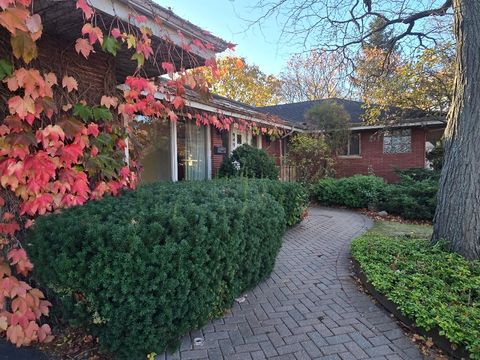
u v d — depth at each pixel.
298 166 11.60
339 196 10.08
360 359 2.32
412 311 2.69
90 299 2.10
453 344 2.30
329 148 12.04
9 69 2.39
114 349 2.23
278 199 6.00
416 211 8.12
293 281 3.88
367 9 6.82
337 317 2.96
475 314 2.54
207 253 2.50
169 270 2.20
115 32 2.58
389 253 4.19
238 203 3.15
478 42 3.85
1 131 2.48
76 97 3.21
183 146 7.65
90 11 2.23
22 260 2.60
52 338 2.59
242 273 3.23
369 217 8.62
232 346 2.50
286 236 6.30
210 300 2.61
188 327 2.48
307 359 2.33
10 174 2.49
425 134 12.21
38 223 2.34
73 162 2.96
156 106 4.12
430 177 10.12
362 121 12.71
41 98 2.54
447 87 9.41
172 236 2.28
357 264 4.13
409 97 10.10
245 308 3.14
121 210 2.62
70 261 2.05
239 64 4.11
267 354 2.39
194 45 3.46
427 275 3.37
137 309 2.14
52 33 2.93
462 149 3.99
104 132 3.42
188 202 2.95
